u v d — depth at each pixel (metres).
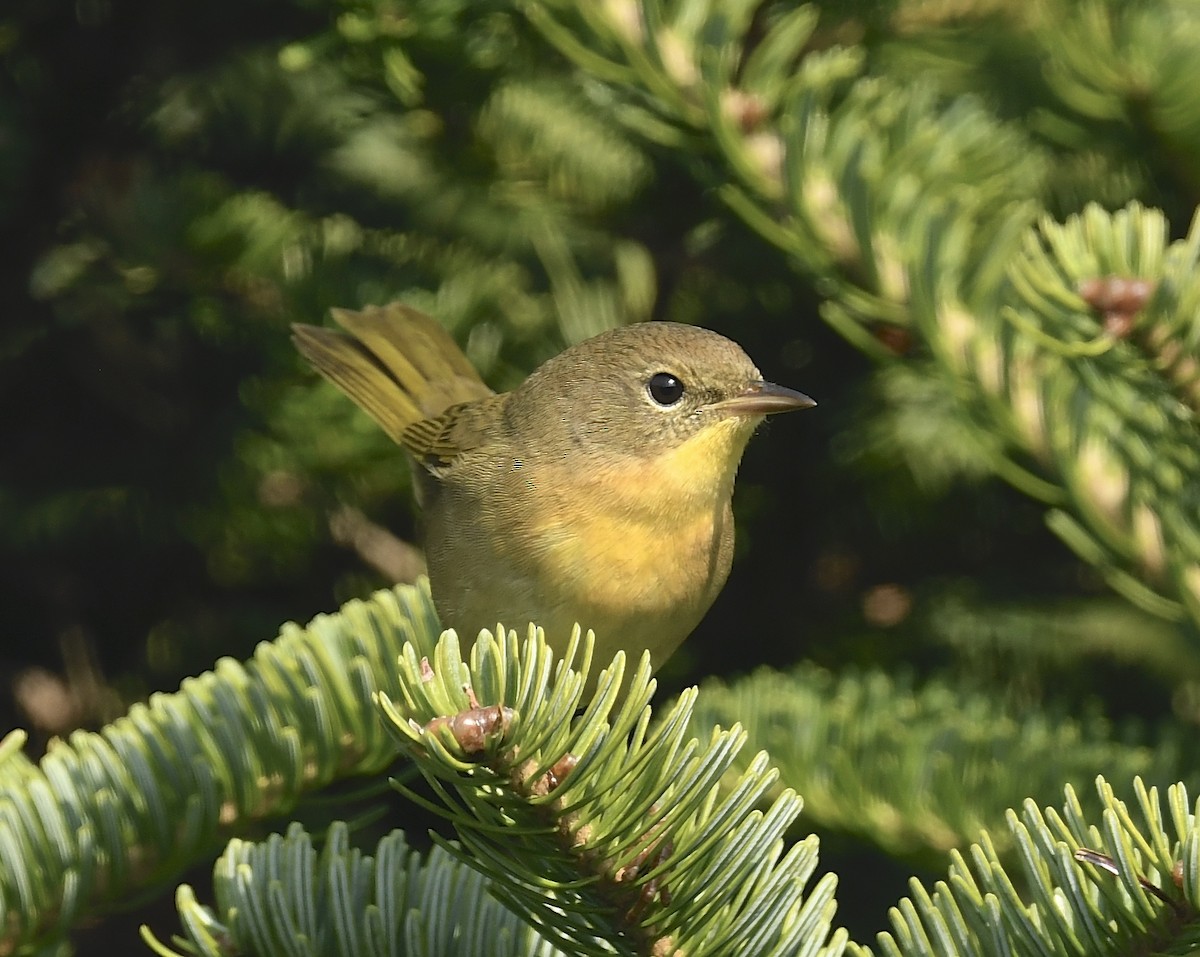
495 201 11.38
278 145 11.45
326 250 11.20
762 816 5.09
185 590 12.39
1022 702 11.45
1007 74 10.84
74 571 12.27
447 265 11.70
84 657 12.48
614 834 4.88
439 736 4.70
